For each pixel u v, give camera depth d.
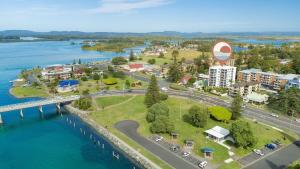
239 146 116.81
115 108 175.50
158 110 145.88
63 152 123.88
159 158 108.62
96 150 125.25
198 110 139.00
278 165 103.56
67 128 154.12
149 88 177.75
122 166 109.69
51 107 195.75
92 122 156.62
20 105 172.88
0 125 160.62
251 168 101.06
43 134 146.00
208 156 109.00
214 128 130.88
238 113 148.62
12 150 126.69
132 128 142.12
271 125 144.62
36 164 113.25
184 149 115.94
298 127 142.75
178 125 141.62
